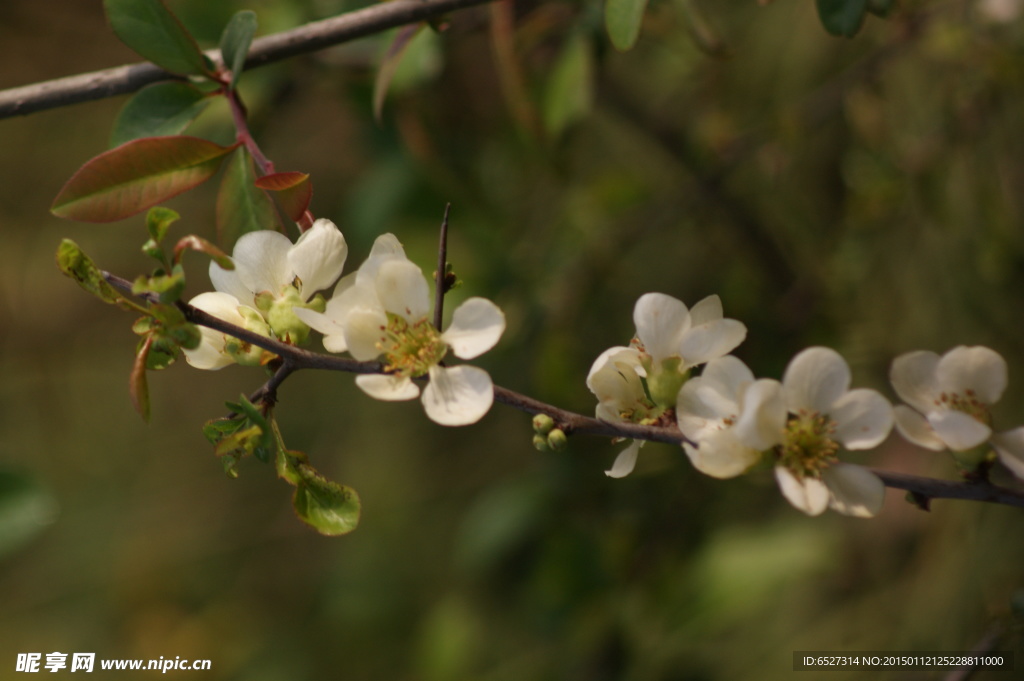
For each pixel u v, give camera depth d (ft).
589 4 3.02
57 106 2.70
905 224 3.57
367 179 3.75
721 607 3.47
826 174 3.92
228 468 2.54
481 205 3.77
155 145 2.61
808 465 2.49
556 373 3.61
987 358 2.51
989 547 3.25
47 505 2.92
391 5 2.72
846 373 2.49
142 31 2.67
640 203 3.98
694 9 2.83
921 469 3.52
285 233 2.68
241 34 2.68
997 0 3.22
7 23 4.12
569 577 3.59
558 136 3.05
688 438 2.52
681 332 2.55
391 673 4.80
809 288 3.77
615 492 3.81
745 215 3.88
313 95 4.26
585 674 3.64
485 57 4.02
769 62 3.86
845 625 3.56
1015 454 2.49
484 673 3.97
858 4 2.70
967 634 3.22
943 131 3.36
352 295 2.53
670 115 4.16
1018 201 3.38
